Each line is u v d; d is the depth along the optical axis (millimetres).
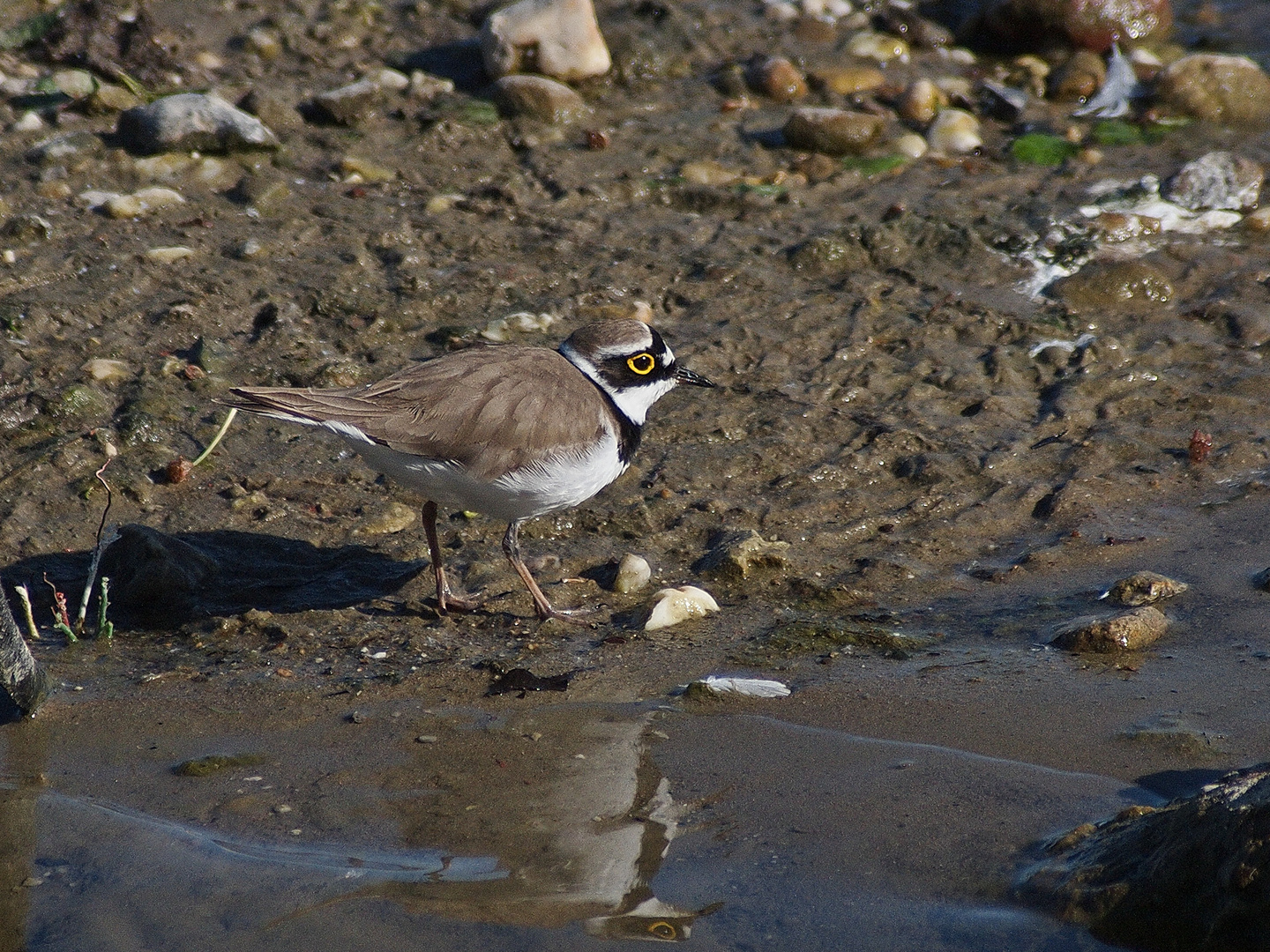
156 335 12930
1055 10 20156
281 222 15039
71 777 7922
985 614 9828
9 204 14789
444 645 9547
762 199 16094
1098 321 13961
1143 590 9805
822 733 8266
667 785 7754
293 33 19266
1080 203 16000
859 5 21344
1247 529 10750
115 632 9703
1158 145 17672
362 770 7957
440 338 13219
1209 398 12656
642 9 19984
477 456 9297
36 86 17234
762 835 7258
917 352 13430
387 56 19094
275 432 11977
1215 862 6047
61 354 12469
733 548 10453
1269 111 18406
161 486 11234
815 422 12242
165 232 14617
